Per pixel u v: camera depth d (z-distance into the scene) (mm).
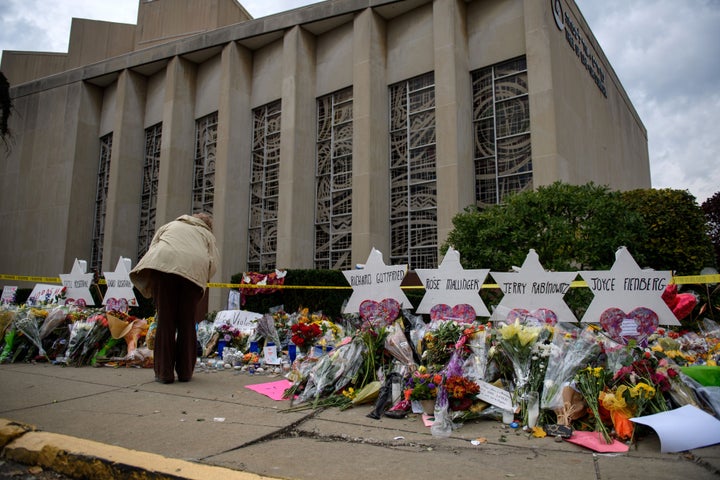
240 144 19109
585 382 3621
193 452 3029
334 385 4672
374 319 5246
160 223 20078
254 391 5074
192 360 5617
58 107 25125
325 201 17094
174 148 20562
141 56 22266
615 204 8625
